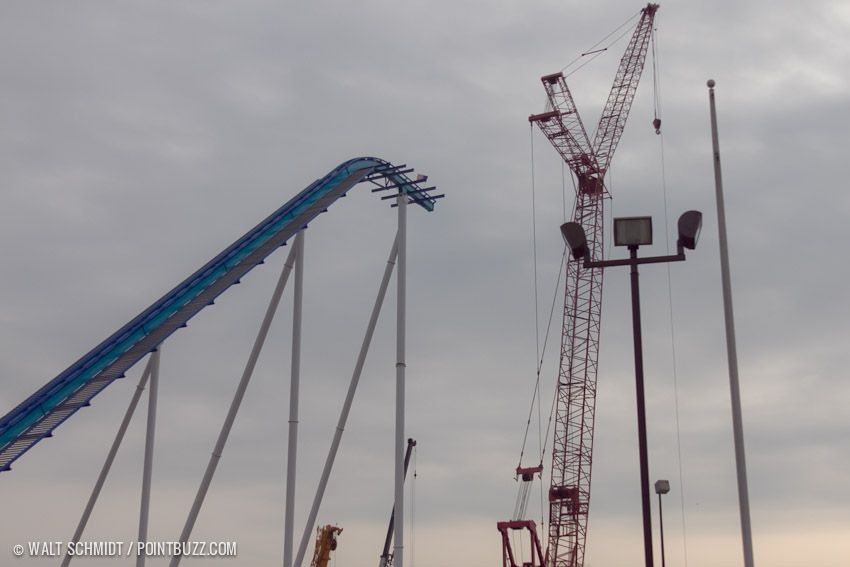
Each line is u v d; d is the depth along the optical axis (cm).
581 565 12650
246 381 8019
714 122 4634
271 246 7150
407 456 12350
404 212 8162
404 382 7738
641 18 13925
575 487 12838
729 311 4388
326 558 10838
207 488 7862
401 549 7431
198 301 6669
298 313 7712
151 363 7325
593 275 13450
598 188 13788
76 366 6034
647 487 3794
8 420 5581
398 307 7888
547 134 13888
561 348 13312
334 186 8025
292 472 7444
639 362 3941
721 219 4512
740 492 4128
